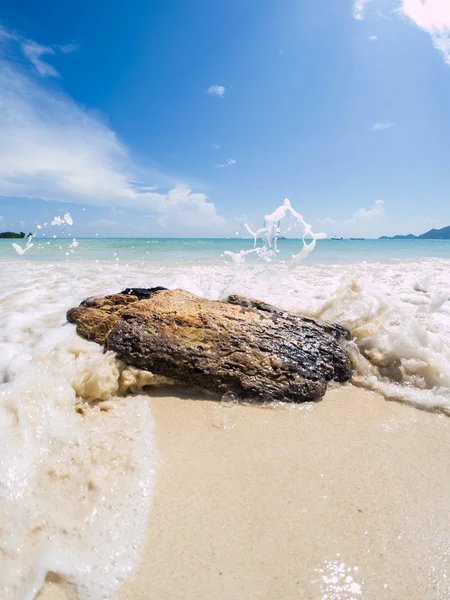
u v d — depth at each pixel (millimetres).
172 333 3354
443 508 1948
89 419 2613
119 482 2033
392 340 3707
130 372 3133
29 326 4566
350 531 1796
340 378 3443
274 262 12984
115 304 4113
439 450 2463
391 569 1610
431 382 3348
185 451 2383
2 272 9586
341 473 2205
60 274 9438
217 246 25672
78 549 1648
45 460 2080
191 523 1824
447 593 1514
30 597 1477
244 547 1705
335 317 4203
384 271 10703
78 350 3270
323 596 1498
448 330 4594
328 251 20781
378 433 2656
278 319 3756
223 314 3670
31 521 1712
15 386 2529
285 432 2648
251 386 3068
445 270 11062
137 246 24906
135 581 1552
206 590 1518
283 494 2025
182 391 3180
